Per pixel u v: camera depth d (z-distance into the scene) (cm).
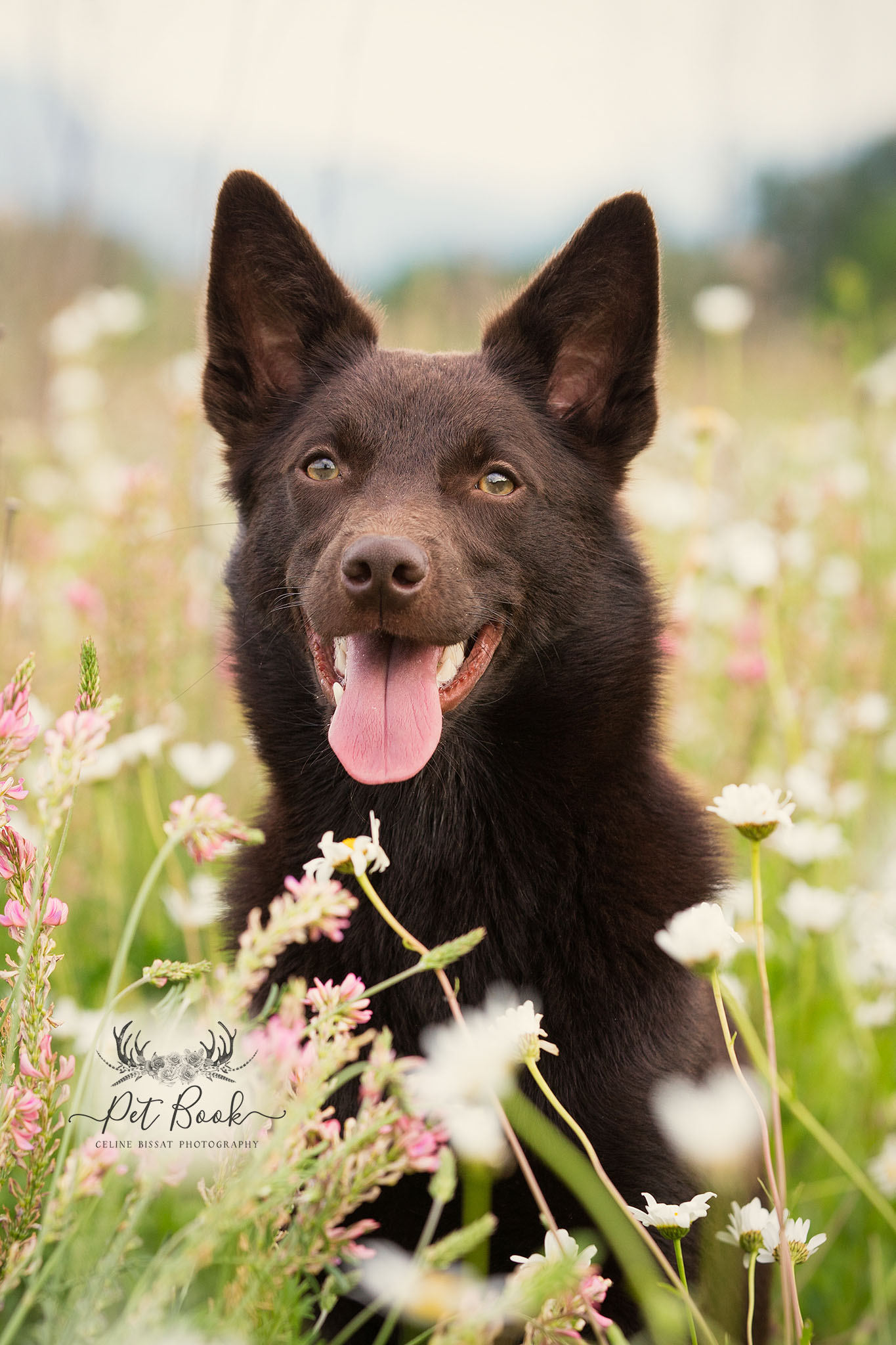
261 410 449
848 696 600
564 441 425
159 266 1062
